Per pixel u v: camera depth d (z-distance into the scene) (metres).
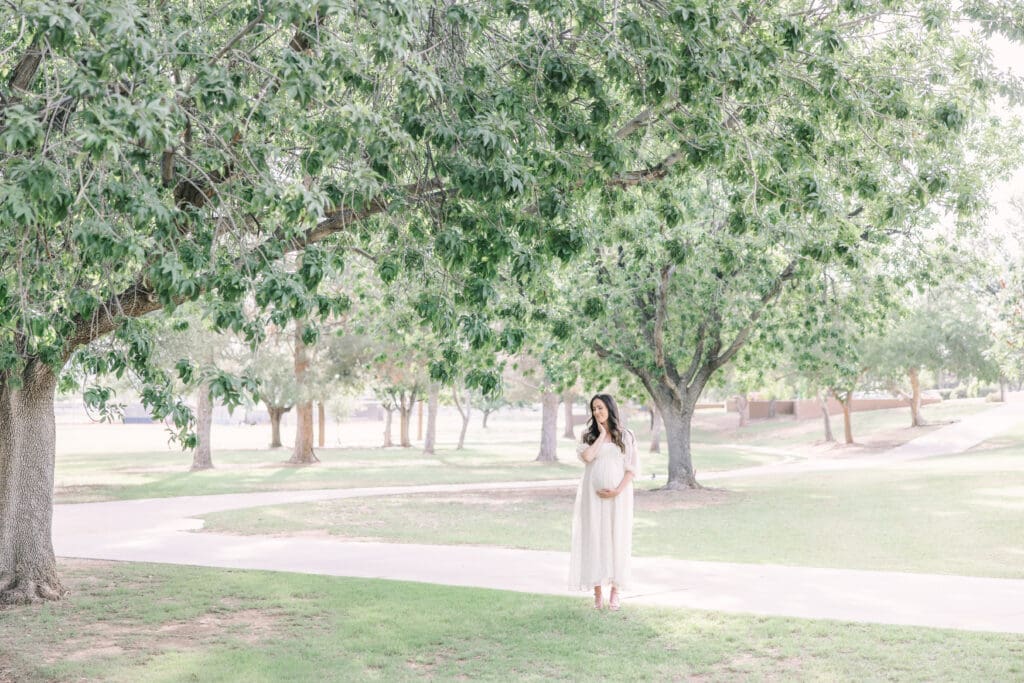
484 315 8.54
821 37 8.10
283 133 6.94
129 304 8.67
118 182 6.28
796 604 9.31
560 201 8.06
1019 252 29.47
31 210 4.99
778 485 27.72
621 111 9.12
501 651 7.80
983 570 11.40
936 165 9.34
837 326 23.22
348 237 8.68
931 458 41.09
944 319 46.78
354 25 6.33
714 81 7.61
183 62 5.71
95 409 8.46
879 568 11.72
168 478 33.03
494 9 8.06
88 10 4.98
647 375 25.27
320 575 11.62
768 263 20.78
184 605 9.93
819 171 9.38
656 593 10.04
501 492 26.89
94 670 7.40
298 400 38.16
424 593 10.23
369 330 22.88
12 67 6.78
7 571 10.25
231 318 5.79
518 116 7.67
